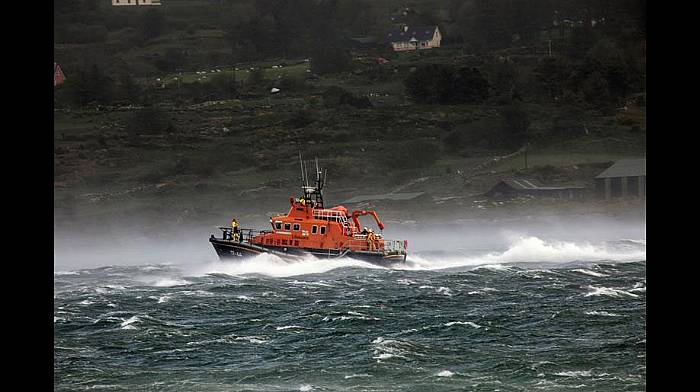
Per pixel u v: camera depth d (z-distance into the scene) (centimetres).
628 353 17700
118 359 17962
